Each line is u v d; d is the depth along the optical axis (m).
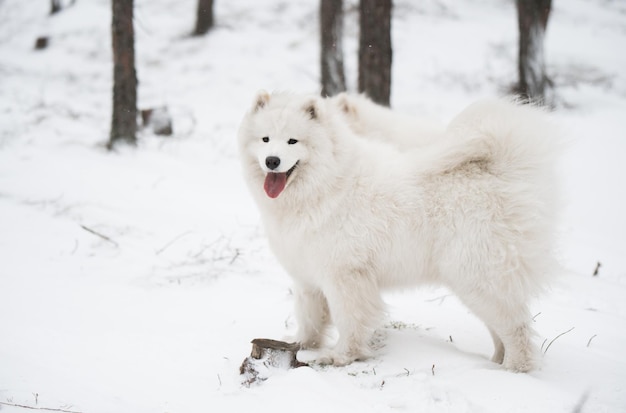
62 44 23.14
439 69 18.33
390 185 4.09
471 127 4.05
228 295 5.35
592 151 12.27
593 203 10.17
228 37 22.33
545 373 3.80
